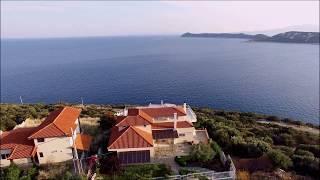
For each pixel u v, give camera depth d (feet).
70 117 164.66
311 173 148.15
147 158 141.69
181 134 167.12
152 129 166.91
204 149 145.48
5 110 242.78
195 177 127.75
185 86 493.36
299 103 393.29
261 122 290.97
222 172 131.13
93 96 454.40
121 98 431.02
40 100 454.40
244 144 163.84
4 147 146.82
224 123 230.27
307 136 236.84
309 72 638.53
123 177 127.95
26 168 139.85
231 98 418.72
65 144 146.92
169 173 131.23
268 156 150.30
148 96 433.07
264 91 459.73
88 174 128.77
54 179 129.29
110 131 181.57
